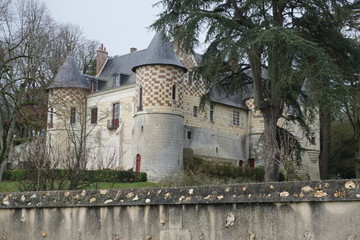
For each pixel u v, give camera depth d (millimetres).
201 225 8602
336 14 27906
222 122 53938
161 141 44531
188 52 28109
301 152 30266
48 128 47125
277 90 26234
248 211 8203
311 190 7648
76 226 9898
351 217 7277
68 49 63094
